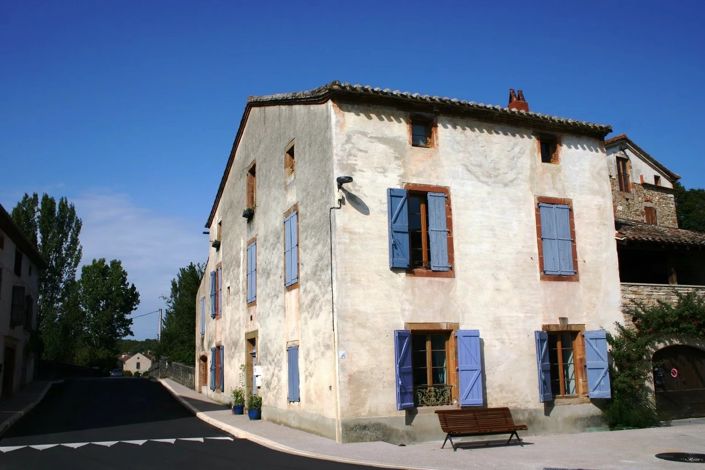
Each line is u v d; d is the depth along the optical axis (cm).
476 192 1423
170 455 1070
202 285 2691
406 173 1358
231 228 2131
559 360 1454
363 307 1253
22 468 941
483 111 1452
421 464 975
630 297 1566
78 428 1484
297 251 1443
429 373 1300
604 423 1447
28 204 4347
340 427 1186
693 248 1688
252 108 1872
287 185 1550
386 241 1300
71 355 4478
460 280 1359
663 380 1562
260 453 1096
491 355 1356
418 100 1379
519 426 1167
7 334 2183
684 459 1010
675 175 2483
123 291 5503
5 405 1942
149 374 4725
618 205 2280
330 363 1240
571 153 1577
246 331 1833
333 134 1313
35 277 2850
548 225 1491
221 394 2108
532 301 1427
